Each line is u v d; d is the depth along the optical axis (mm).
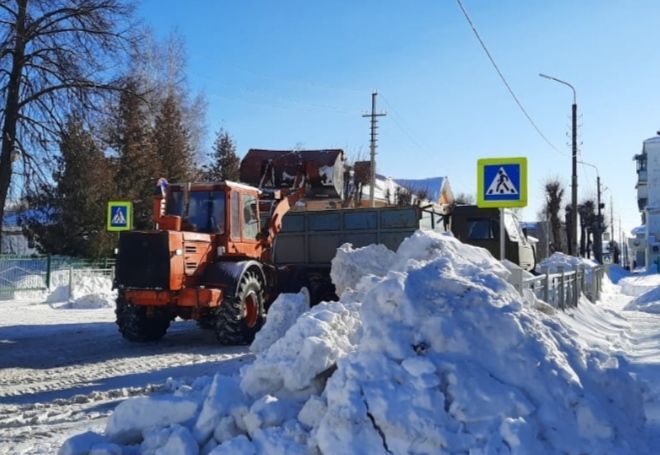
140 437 4711
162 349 11594
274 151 15609
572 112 27703
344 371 4219
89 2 20875
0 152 21062
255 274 12531
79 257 28875
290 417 4398
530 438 3869
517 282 8805
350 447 3891
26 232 29359
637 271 60250
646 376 7602
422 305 4562
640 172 69688
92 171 28078
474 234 17375
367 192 45469
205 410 4551
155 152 34062
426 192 52312
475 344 4387
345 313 5645
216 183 12586
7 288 22859
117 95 22562
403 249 8359
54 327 14914
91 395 7836
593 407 4238
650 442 4703
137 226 31906
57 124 21609
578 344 4895
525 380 4270
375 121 37844
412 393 4043
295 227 14594
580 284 15758
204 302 11414
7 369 9844
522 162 9461
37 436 6027
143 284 11391
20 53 20922
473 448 3836
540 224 56469
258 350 8602
